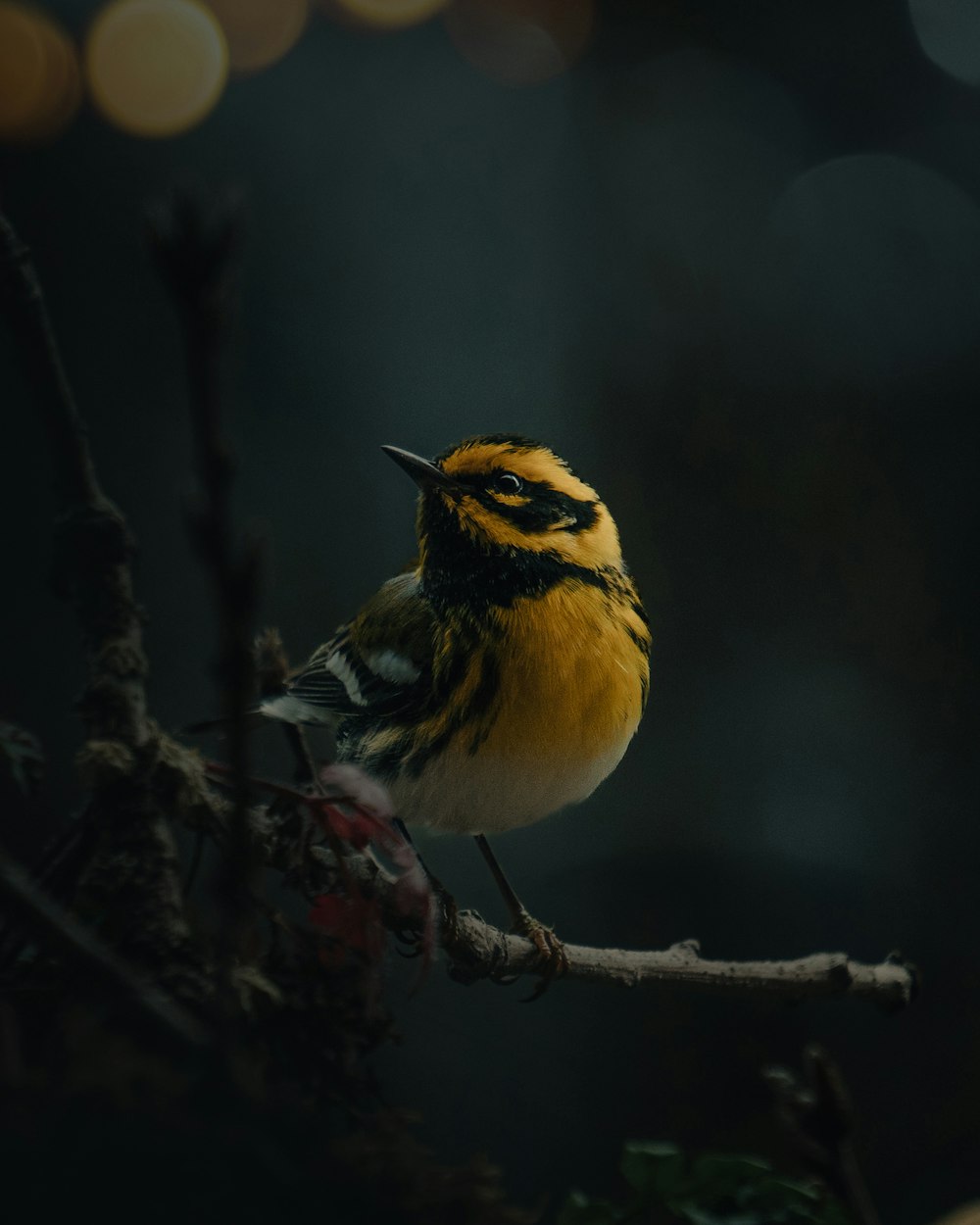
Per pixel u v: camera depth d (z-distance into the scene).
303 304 3.55
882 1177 2.73
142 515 3.11
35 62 2.73
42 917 1.75
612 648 2.55
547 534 2.55
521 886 3.18
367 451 3.53
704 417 4.02
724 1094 2.75
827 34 3.97
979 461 4.07
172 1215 1.70
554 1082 2.73
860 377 4.14
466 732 2.54
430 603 2.56
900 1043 2.84
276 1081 2.13
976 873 3.31
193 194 1.32
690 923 3.13
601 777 2.55
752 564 3.93
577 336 3.92
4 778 2.71
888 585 3.93
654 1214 2.44
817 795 3.51
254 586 1.41
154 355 3.23
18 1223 1.67
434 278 3.71
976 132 4.00
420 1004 2.72
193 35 2.74
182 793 2.29
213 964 2.17
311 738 2.76
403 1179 1.88
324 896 2.29
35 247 3.20
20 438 2.80
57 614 2.84
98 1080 1.72
